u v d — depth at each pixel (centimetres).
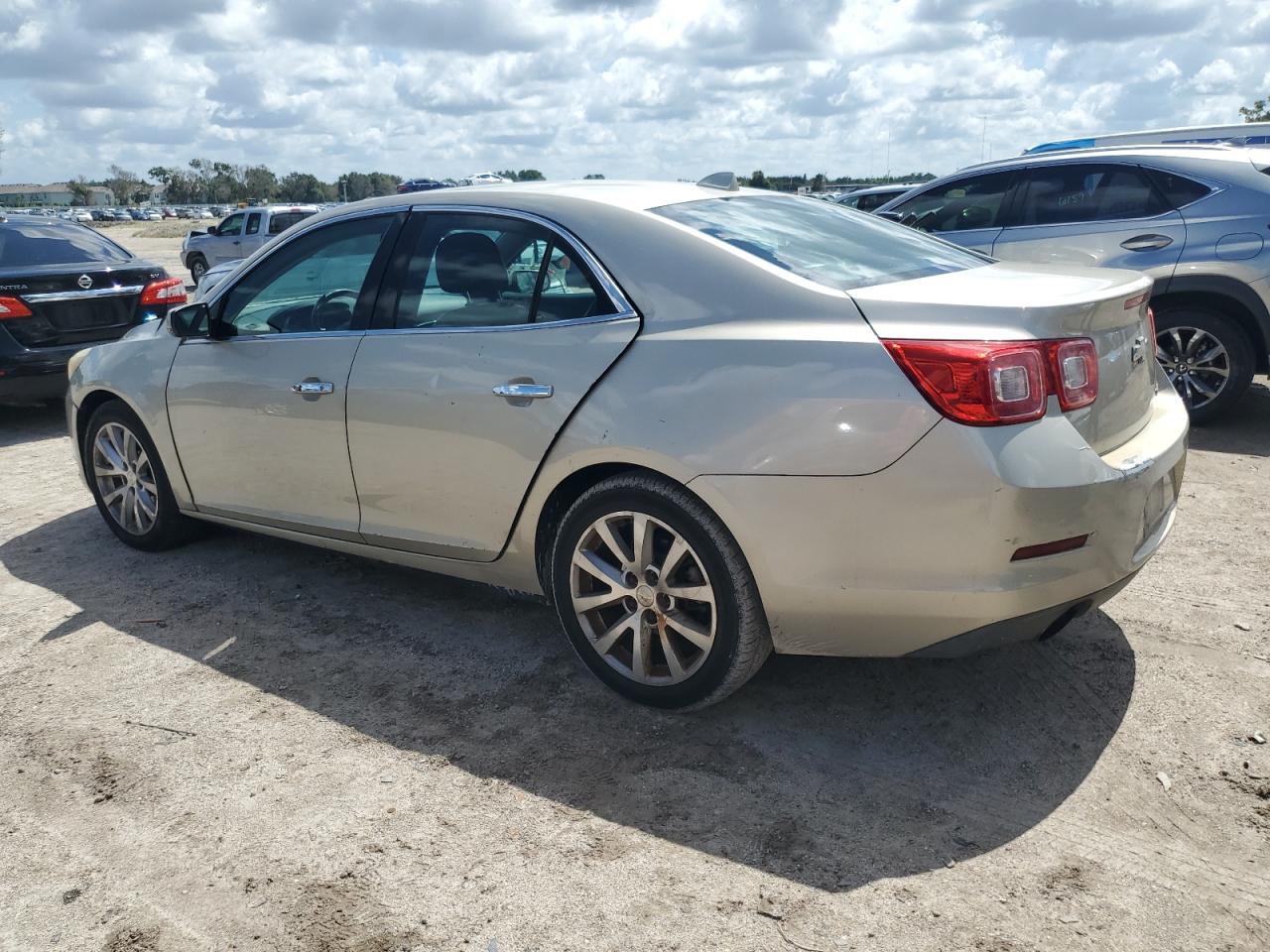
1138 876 239
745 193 366
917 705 319
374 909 238
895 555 261
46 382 755
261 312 403
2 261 764
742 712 319
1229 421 660
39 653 379
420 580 437
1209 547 441
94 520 539
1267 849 246
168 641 386
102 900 244
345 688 344
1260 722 301
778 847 254
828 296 276
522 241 331
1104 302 274
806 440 264
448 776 290
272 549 479
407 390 344
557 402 307
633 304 302
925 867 245
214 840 265
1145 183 643
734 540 283
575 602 321
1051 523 255
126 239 5328
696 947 222
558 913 234
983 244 700
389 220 370
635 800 275
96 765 302
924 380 254
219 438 415
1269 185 602
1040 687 327
